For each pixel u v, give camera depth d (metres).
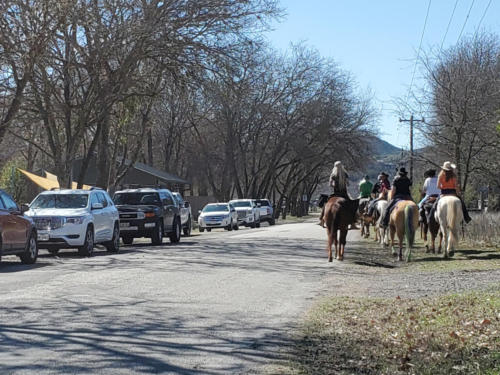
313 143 69.62
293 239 31.33
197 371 7.35
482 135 30.22
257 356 8.09
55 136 34.59
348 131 68.94
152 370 7.34
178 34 31.88
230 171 72.56
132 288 13.66
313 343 8.89
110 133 45.34
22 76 30.58
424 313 11.13
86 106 34.62
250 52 33.34
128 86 33.25
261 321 10.28
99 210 23.31
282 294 13.24
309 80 65.75
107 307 11.26
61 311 10.82
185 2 31.59
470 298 12.32
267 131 70.12
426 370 7.69
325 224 20.44
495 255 20.69
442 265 18.69
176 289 13.63
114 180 41.72
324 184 125.06
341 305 11.84
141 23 30.70
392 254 21.97
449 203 20.36
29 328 9.45
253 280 15.38
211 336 9.15
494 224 25.36
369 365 7.91
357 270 17.89
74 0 28.02
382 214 24.53
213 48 32.00
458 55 32.44
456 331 9.71
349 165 71.75
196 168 80.25
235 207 52.06
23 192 52.72
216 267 18.16
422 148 34.81
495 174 31.88
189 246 27.22
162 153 86.69
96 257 21.73
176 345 8.56
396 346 8.88
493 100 30.06
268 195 88.81
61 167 34.22
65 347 8.33
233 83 33.19
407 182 21.67
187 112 63.56
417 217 20.41
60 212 21.78
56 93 33.62
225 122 66.31
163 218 29.03
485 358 8.15
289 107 66.69
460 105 30.30
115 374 7.16
